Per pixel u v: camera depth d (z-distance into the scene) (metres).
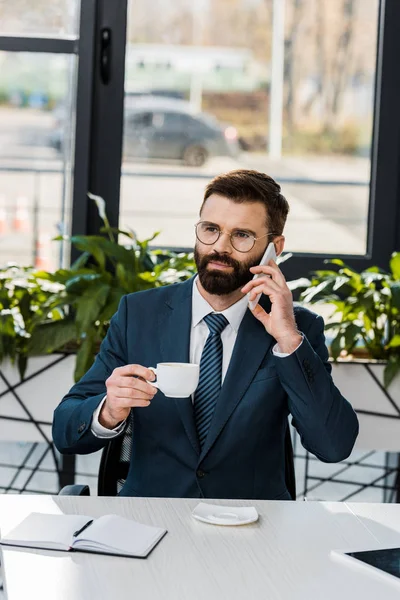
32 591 1.15
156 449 1.79
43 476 3.22
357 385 2.77
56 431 1.78
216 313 1.86
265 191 1.83
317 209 3.21
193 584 1.20
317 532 1.42
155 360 1.85
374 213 3.19
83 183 3.10
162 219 3.19
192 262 2.88
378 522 1.49
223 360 1.84
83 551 1.30
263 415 1.79
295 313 1.97
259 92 3.18
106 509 1.49
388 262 3.20
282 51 3.16
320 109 3.19
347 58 3.17
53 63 3.16
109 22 3.07
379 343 2.84
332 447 1.80
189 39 3.13
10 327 2.72
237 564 1.27
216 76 3.16
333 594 1.18
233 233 1.80
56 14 3.07
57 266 3.25
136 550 1.29
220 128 3.18
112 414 1.66
